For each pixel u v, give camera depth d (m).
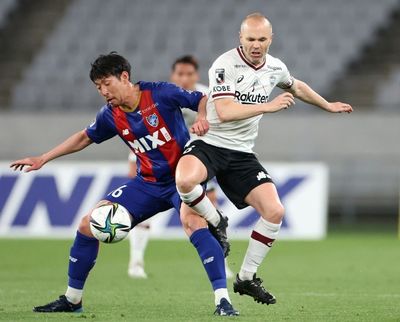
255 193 24.48
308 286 34.81
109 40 84.00
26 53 85.50
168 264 44.75
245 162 24.98
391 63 80.88
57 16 88.50
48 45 84.56
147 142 24.23
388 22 83.44
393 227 70.88
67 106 79.19
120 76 23.59
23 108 79.75
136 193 24.48
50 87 80.31
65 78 81.88
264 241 24.31
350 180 72.19
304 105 75.62
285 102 23.45
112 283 35.50
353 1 84.31
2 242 58.12
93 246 24.58
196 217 23.78
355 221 73.38
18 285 34.97
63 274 40.09
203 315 24.66
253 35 23.92
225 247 24.27
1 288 33.69
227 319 22.78
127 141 24.64
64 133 74.94
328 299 29.91
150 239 59.91
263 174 24.83
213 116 24.84
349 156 72.50
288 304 28.14
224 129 24.80
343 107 26.47
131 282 35.97
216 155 24.67
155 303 28.34
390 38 82.62
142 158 24.55
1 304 27.95
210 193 37.22
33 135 75.06
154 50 82.50
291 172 60.81
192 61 37.06
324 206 60.66
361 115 72.81
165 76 80.19
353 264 45.00
